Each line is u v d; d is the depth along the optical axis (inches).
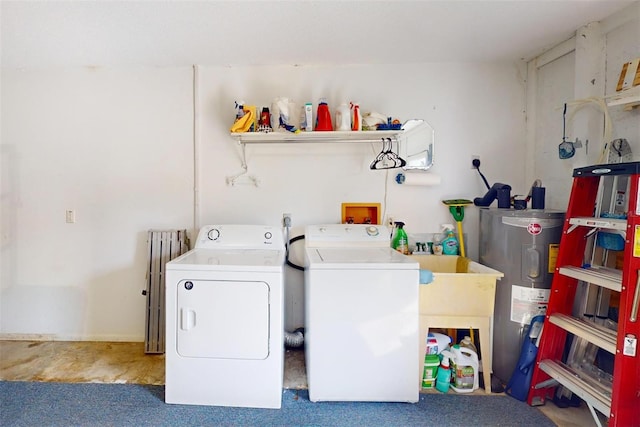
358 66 101.8
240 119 92.1
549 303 74.0
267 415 72.1
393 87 101.9
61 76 103.3
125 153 104.0
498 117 102.3
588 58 79.1
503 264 83.8
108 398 77.3
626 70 69.9
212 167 103.7
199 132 102.9
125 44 88.0
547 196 95.6
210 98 102.7
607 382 66.5
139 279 105.3
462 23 78.2
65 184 104.8
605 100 75.1
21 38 84.4
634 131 71.7
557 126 92.3
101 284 105.9
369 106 102.3
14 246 106.3
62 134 104.2
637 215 55.9
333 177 103.4
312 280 74.1
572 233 72.1
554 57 91.5
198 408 74.1
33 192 105.3
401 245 100.8
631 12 70.9
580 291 75.7
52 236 105.7
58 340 106.7
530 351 77.2
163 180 104.0
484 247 91.6
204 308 74.0
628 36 72.4
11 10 71.5
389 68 101.8
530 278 79.7
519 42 88.5
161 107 103.1
